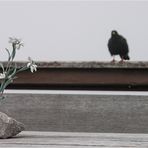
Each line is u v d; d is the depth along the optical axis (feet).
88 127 13.51
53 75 22.75
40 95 13.71
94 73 22.86
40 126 13.67
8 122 9.26
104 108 13.47
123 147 7.62
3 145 7.77
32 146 7.60
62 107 13.64
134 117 13.35
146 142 8.60
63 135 10.38
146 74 22.70
